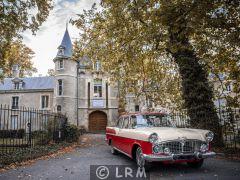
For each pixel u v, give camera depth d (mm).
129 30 12227
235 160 8461
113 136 10336
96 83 37594
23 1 13562
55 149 12125
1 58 15625
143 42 12945
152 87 18359
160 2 8828
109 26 13000
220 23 8820
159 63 17266
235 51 10727
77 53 15648
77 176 6566
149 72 17438
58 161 9117
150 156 6387
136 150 7617
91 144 16391
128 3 10742
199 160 7164
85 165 8156
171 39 10383
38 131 14422
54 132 14758
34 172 7160
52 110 36219
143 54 14539
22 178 6441
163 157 6344
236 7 8672
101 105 36938
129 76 18297
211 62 11805
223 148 10328
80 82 37594
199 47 10859
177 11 8391
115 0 11297
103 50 15664
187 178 6098
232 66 11156
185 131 7043
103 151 12141
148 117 8508
